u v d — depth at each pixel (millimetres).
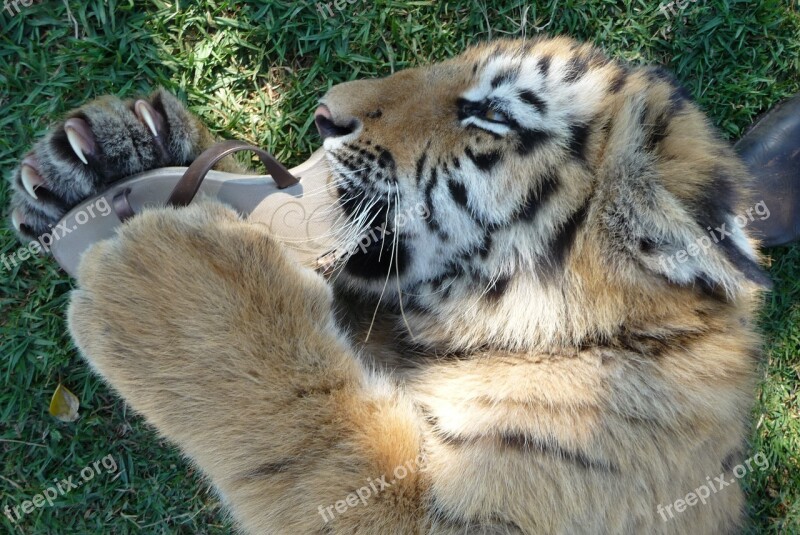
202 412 896
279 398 893
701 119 967
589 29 1199
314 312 921
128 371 899
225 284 893
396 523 894
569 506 898
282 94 1164
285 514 893
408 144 948
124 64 1123
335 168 958
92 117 935
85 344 906
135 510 1175
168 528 1178
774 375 1255
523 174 932
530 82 950
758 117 1247
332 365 908
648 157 903
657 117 931
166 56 1131
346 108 959
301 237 953
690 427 921
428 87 965
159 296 888
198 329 888
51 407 1130
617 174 907
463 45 1183
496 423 923
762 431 1249
